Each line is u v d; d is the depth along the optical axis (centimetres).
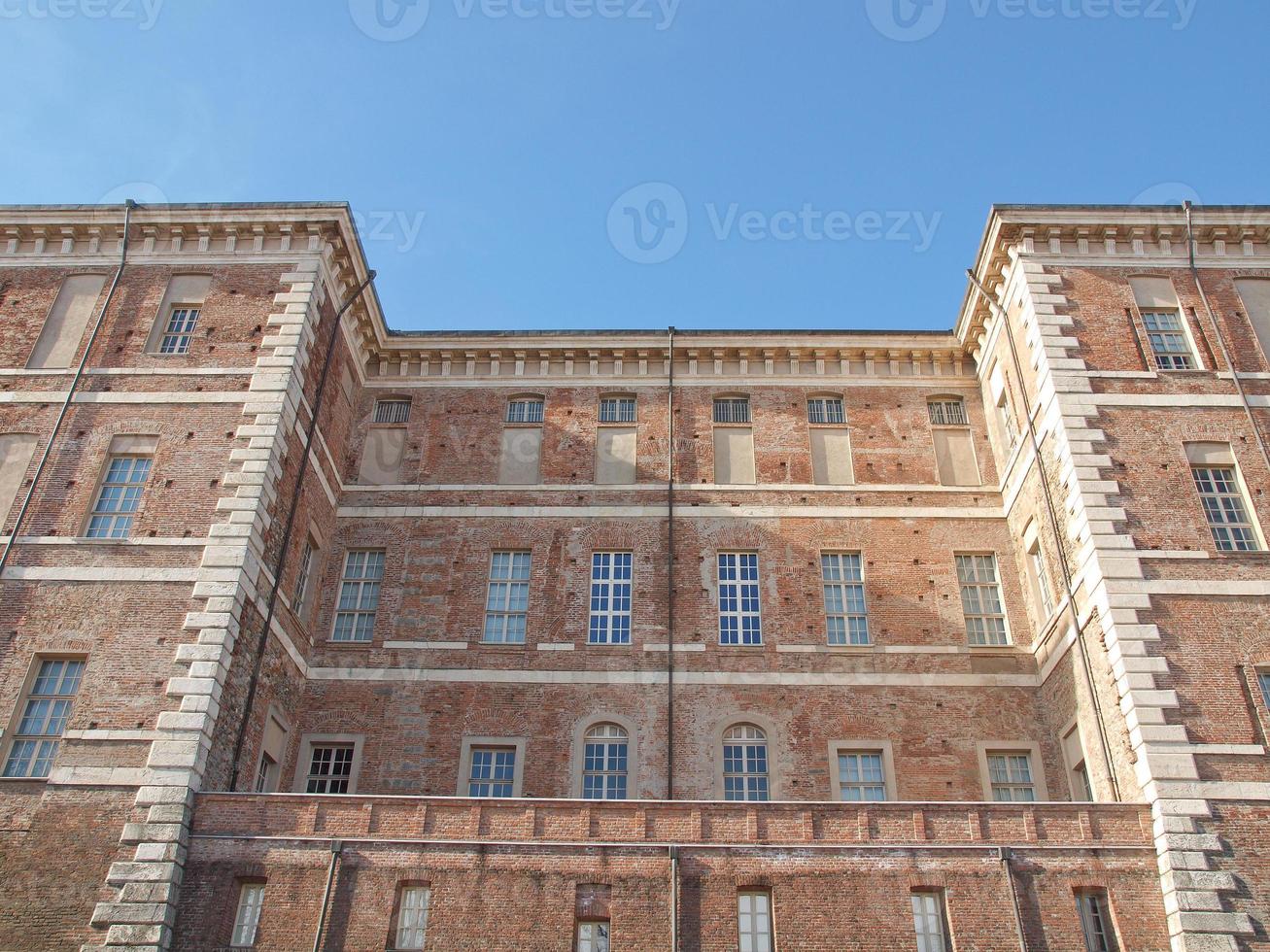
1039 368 2817
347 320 3244
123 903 2033
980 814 2173
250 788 2489
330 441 3120
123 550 2477
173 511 2534
